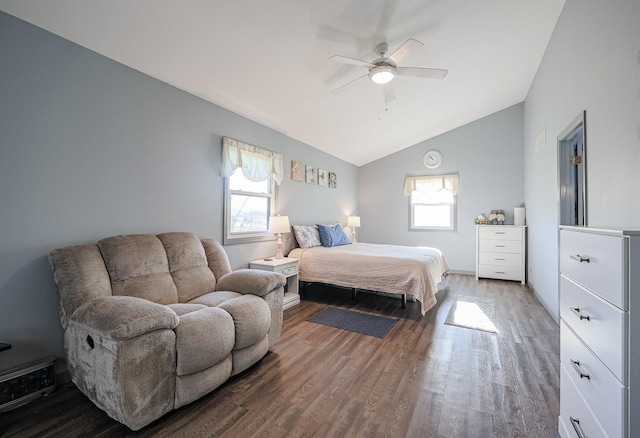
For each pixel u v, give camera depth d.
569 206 2.91
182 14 1.98
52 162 1.95
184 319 1.69
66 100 2.01
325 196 5.38
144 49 2.23
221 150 3.21
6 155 1.76
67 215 2.02
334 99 3.59
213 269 2.66
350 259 3.59
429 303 3.11
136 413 1.41
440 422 1.54
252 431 1.48
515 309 3.43
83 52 2.10
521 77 4.07
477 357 2.26
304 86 3.15
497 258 4.93
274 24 2.21
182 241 2.50
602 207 1.96
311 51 2.60
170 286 2.24
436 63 3.28
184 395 1.61
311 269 3.80
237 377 1.98
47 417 1.59
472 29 2.79
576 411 1.24
